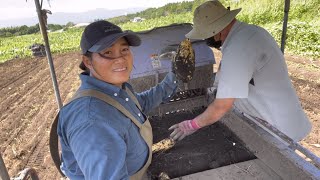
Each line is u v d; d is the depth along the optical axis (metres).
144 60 2.63
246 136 2.21
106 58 1.41
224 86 1.97
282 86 2.15
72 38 31.08
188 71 2.19
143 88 2.66
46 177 5.38
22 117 8.38
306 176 1.60
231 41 2.02
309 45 10.80
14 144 6.79
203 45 2.81
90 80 1.46
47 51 2.96
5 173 1.47
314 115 5.88
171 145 2.33
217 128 2.55
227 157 2.14
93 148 1.21
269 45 2.04
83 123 1.27
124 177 1.27
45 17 2.85
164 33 2.80
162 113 2.87
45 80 12.47
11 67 16.22
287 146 1.84
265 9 17.67
